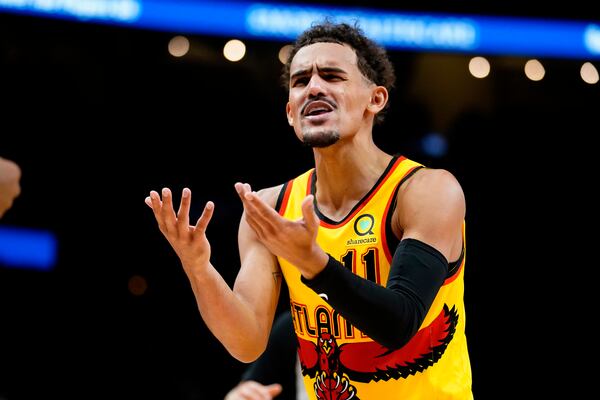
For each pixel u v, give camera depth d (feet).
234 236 90.17
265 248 28.76
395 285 23.09
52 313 85.20
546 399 89.15
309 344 27.81
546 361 90.17
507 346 90.74
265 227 21.31
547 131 91.86
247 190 21.09
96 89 88.58
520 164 92.17
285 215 28.78
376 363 26.55
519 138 91.86
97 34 84.23
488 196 92.53
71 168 89.66
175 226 23.91
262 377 36.29
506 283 92.02
